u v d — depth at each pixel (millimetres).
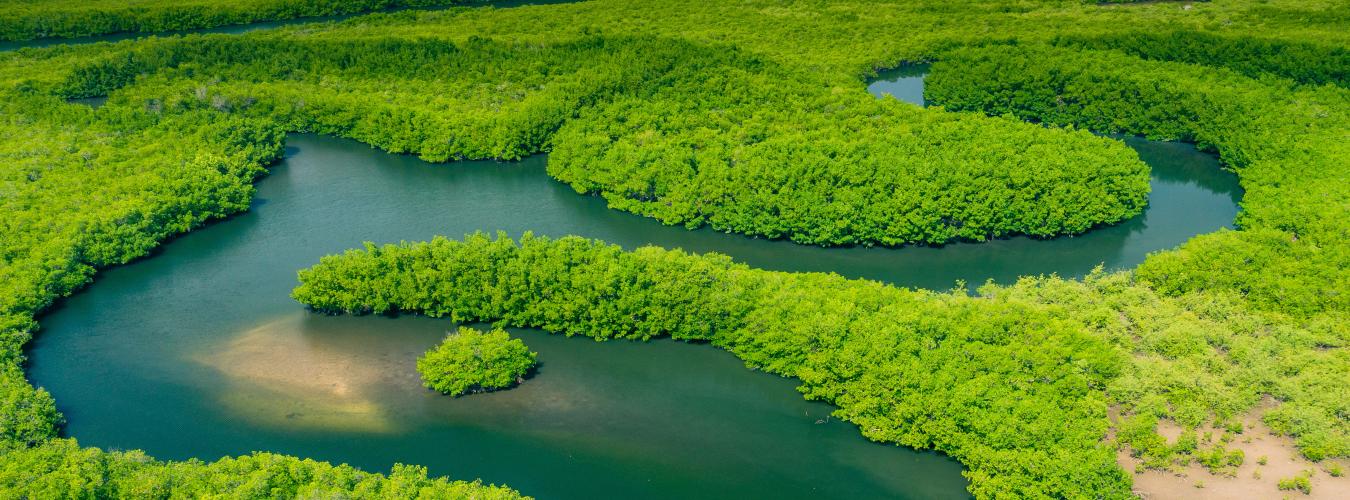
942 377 68375
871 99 124875
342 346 81562
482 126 121312
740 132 113562
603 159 109938
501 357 75562
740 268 85188
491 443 71062
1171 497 60719
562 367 79062
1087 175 99688
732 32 163375
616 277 80812
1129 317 78812
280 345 81812
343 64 144625
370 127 125375
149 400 75312
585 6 183750
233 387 76750
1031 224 96250
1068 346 72562
